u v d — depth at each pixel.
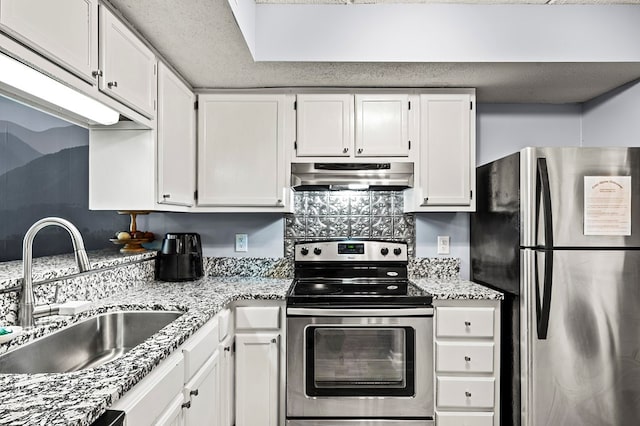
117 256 2.22
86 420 0.80
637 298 2.00
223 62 2.15
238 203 2.51
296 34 2.16
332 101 2.51
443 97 2.52
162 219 2.77
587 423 2.02
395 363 2.21
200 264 2.61
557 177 2.02
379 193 2.81
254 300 2.23
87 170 2.49
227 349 2.06
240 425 2.21
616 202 2.00
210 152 2.52
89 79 1.39
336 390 2.18
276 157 2.52
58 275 1.60
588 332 2.01
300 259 2.66
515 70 2.25
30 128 2.20
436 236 2.80
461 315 2.22
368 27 2.17
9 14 1.00
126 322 1.80
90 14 1.39
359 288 2.41
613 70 2.25
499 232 2.33
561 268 2.01
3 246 2.07
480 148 2.86
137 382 1.02
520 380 2.09
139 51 1.78
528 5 2.17
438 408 2.21
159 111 2.00
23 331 1.29
